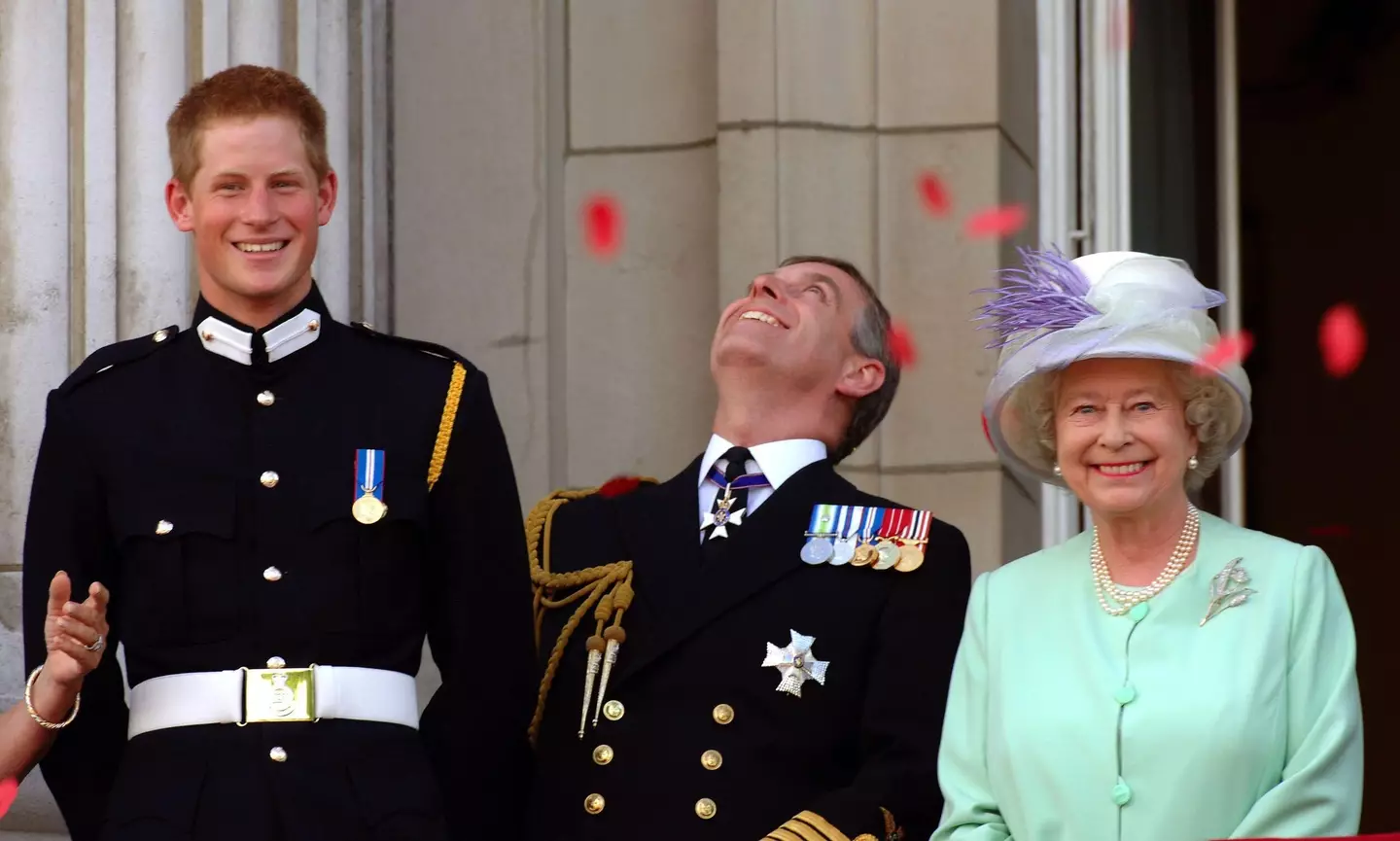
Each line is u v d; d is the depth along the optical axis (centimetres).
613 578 1622
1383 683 2716
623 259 2173
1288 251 2752
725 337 1708
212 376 1472
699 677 1577
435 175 2209
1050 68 2219
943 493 2100
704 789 1545
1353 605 2725
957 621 1590
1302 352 2745
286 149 1475
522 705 1518
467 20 2214
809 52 2114
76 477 1453
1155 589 1409
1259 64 2766
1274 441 2747
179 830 1375
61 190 1883
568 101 2195
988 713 1440
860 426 1762
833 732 1569
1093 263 1471
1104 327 1407
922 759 1528
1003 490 2094
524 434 2181
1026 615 1444
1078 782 1368
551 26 2203
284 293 1483
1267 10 2761
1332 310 2738
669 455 2150
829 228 2109
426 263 2209
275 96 1485
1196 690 1359
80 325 1886
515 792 1559
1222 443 1443
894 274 2117
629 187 2178
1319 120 2748
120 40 1917
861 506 1644
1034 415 1476
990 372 2098
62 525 1450
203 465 1444
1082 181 2216
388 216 2214
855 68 2130
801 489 1647
